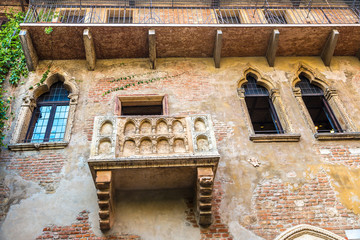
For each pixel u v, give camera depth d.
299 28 9.36
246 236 6.15
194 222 6.30
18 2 11.51
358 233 6.23
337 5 11.98
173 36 9.23
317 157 7.48
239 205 6.58
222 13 11.30
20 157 7.13
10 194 6.55
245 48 9.75
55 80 9.12
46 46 9.07
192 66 9.56
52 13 10.40
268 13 11.39
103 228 6.05
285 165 7.28
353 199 6.78
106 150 5.84
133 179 6.18
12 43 9.73
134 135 6.11
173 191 6.69
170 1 11.22
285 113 8.43
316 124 11.41
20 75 8.96
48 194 6.58
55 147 7.31
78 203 6.47
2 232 6.02
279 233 6.20
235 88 8.98
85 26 8.75
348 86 9.38
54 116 8.33
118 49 9.39
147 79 9.07
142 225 6.21
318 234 6.19
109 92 8.64
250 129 7.94
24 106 8.16
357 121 8.42
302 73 9.88
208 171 5.82
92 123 7.87
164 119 6.41
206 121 6.41
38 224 6.16
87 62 9.10
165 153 5.89
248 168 7.18
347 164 7.38
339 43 9.95
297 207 6.59
